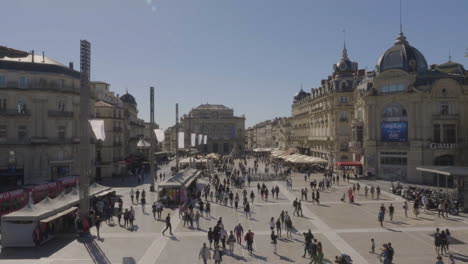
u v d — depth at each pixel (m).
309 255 23.86
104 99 80.25
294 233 29.39
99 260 23.16
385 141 62.94
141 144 76.56
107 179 69.25
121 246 26.16
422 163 58.56
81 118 30.66
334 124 83.81
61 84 55.59
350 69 86.56
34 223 26.17
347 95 82.94
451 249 24.69
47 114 53.53
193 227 31.53
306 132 112.00
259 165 104.44
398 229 30.30
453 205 35.84
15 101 52.12
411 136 59.78
